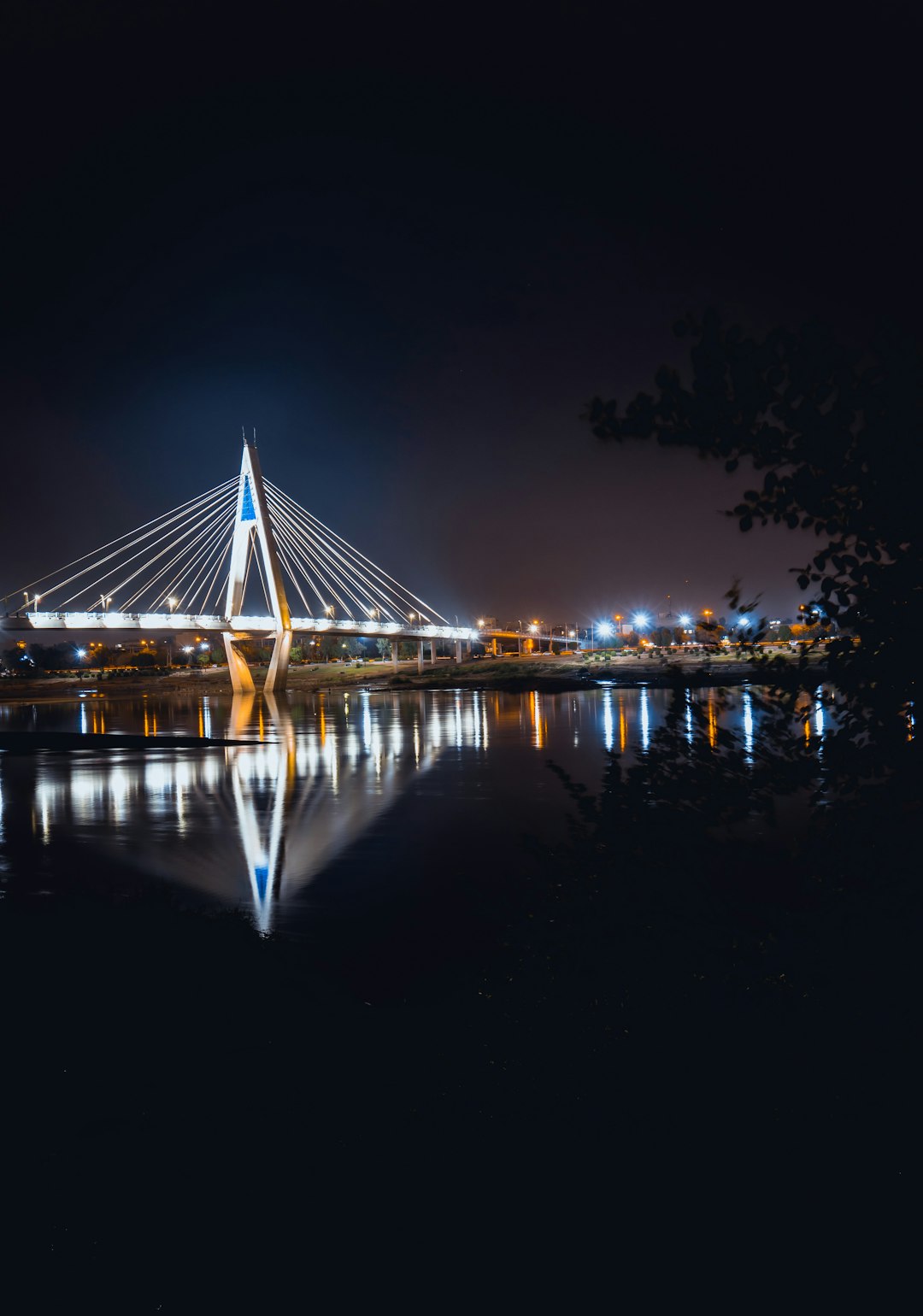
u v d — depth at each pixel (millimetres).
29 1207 4891
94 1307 3969
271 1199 4645
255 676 181375
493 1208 3771
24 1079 6852
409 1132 4898
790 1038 3012
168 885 20500
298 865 23094
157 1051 7543
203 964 10430
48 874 21922
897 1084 2865
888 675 2641
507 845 25219
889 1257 2852
